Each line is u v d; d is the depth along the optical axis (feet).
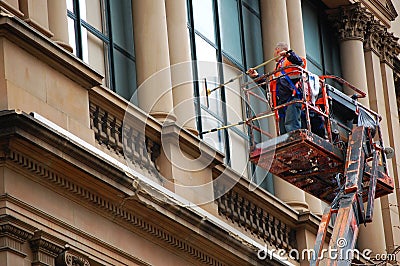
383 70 167.12
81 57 123.54
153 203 116.78
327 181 126.52
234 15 146.00
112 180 113.29
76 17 123.95
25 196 107.76
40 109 110.63
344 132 125.49
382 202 161.07
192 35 137.80
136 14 130.00
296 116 122.42
